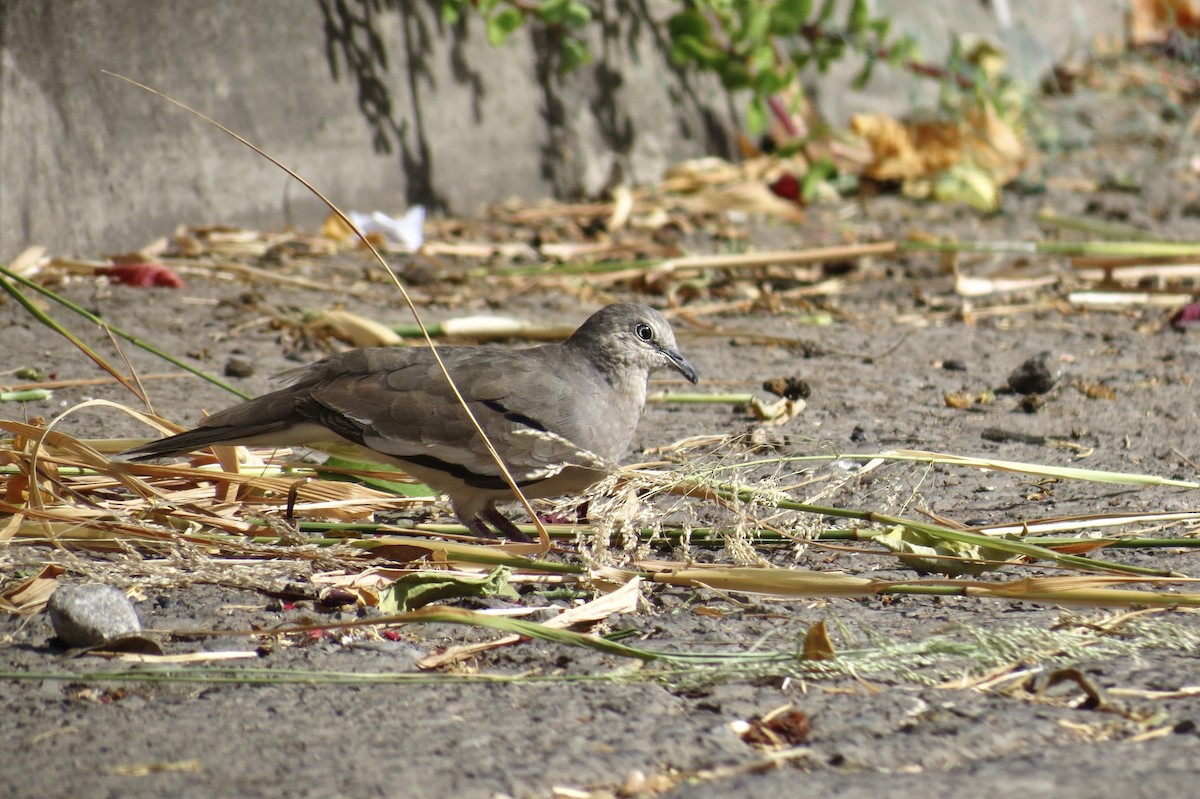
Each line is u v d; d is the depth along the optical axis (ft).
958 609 25.03
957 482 32.91
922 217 64.08
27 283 31.30
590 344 30.68
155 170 51.13
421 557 27.02
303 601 25.05
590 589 25.85
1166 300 51.24
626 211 60.64
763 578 25.36
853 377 42.68
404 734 19.66
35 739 19.39
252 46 53.21
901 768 18.84
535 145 63.16
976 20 80.43
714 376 42.68
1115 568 26.11
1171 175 71.41
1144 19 92.12
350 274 51.62
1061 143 75.82
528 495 29.60
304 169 55.21
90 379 39.17
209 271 49.90
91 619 22.43
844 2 73.51
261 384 40.11
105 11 48.78
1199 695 21.03
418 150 58.80
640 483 26.58
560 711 20.52
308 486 30.40
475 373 28.89
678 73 67.51
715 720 20.25
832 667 21.95
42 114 47.42
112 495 30.01
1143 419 37.99
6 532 26.55
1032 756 19.04
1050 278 54.03
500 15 57.31
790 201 65.98
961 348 46.09
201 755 18.92
